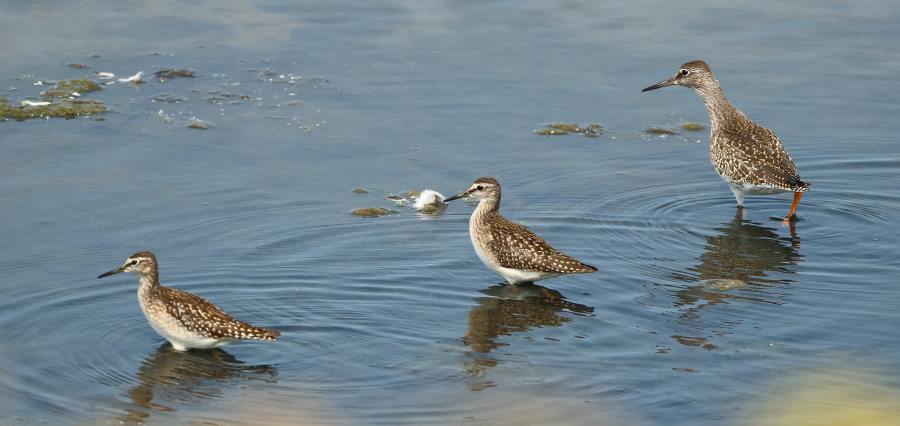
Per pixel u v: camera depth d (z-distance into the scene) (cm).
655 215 1794
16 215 1697
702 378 1283
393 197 1823
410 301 1493
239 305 1466
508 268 1540
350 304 1479
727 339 1379
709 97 1934
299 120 2078
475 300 1503
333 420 1193
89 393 1250
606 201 1834
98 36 2414
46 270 1545
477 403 1229
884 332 1393
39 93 2133
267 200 1788
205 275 1546
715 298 1500
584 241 1698
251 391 1255
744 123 1897
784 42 2436
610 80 2272
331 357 1338
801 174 1953
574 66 2327
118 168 1870
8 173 1831
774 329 1405
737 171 1812
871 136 2066
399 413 1208
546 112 2145
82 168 1862
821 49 2398
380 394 1250
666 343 1370
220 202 1773
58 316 1428
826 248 1675
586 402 1232
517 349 1357
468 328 1416
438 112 2127
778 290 1524
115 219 1702
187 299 1354
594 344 1369
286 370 1307
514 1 2641
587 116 2139
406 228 1727
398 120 2092
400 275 1570
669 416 1208
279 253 1622
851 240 1703
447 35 2466
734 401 1236
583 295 1520
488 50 2394
